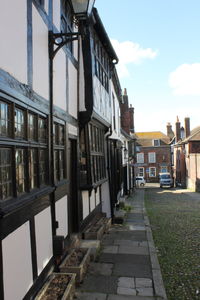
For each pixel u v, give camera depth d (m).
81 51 7.05
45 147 4.65
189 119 36.03
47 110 4.66
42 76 4.48
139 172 49.84
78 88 6.94
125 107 24.55
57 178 5.39
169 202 18.22
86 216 7.66
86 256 5.36
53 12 5.12
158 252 6.66
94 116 7.52
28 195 3.74
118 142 14.99
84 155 7.28
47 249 4.57
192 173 29.98
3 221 2.97
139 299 4.31
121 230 8.84
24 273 3.56
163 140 49.66
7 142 3.18
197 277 5.18
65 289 4.07
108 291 4.56
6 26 3.18
